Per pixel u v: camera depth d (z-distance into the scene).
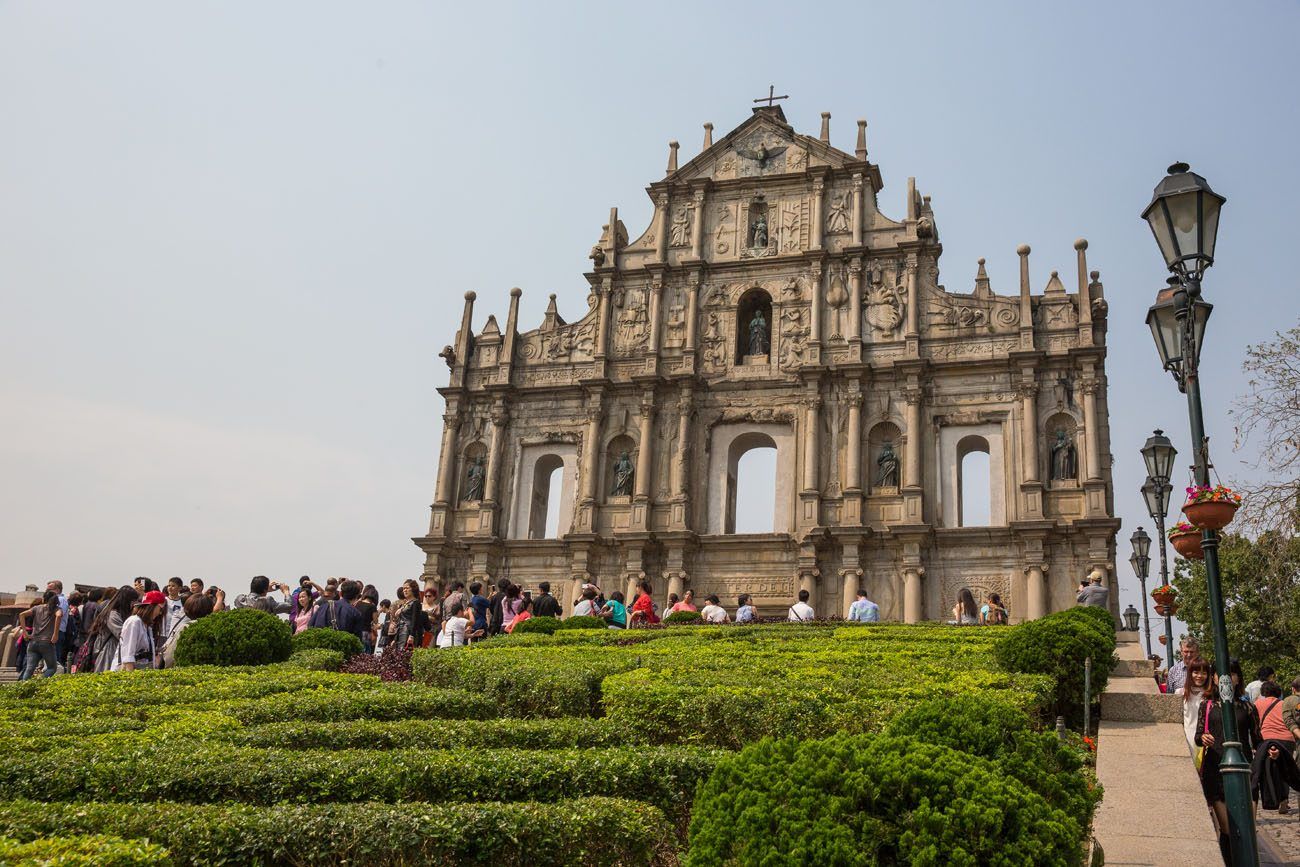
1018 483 48.59
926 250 53.19
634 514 52.56
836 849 8.02
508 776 11.43
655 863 11.34
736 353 54.75
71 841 7.86
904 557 48.50
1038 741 10.75
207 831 9.21
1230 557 50.62
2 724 14.26
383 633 34.09
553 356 57.25
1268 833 18.86
